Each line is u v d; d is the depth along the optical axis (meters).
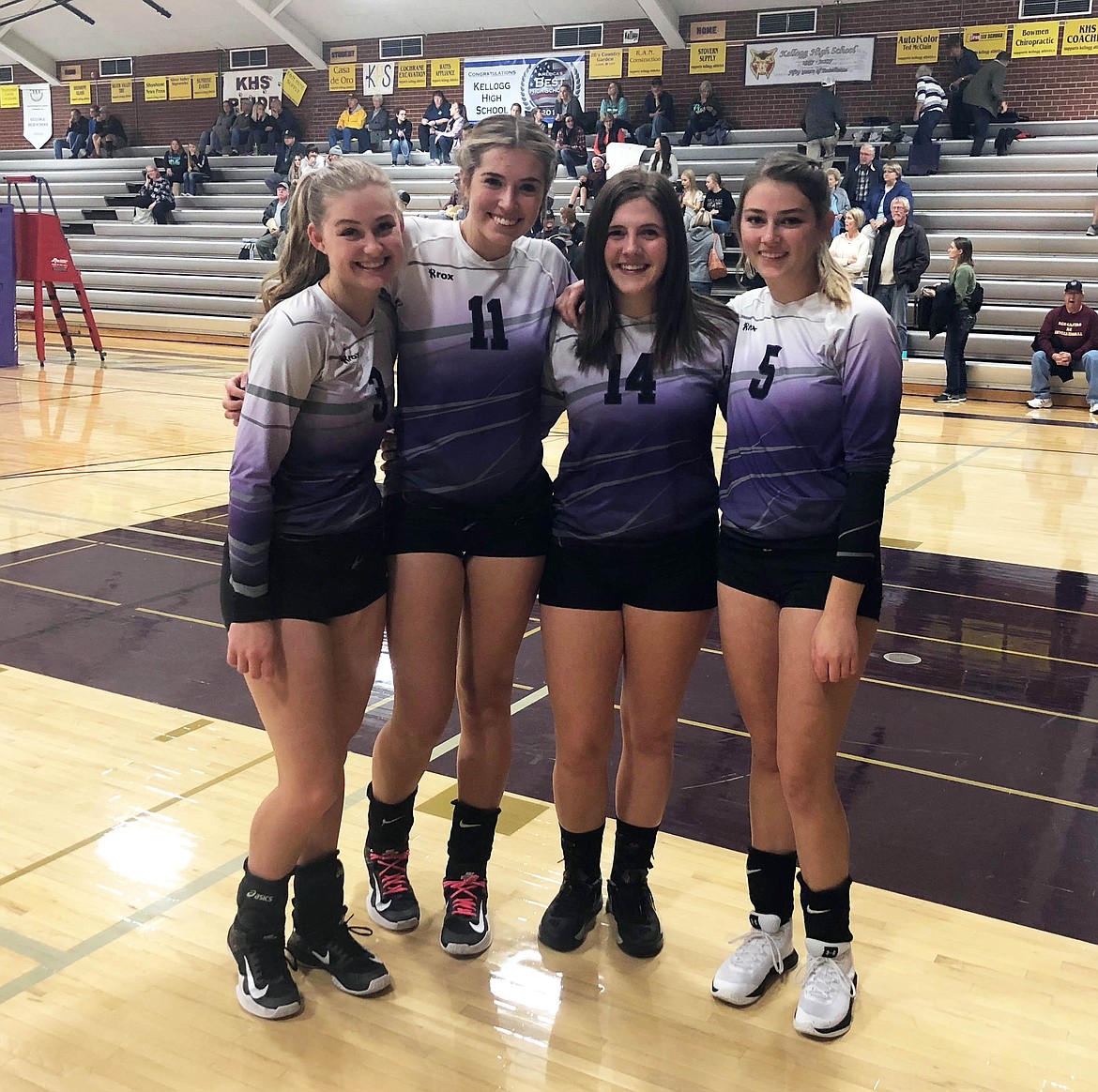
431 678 2.02
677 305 1.91
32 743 2.99
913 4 13.89
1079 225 11.38
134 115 19.73
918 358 10.86
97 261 16.25
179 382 10.57
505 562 2.02
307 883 1.99
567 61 16.05
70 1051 1.80
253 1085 1.73
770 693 1.93
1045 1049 1.88
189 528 5.30
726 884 2.40
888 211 10.90
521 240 2.07
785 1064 1.82
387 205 1.75
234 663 1.82
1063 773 2.96
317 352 1.78
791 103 14.77
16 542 4.99
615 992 2.01
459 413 1.98
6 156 20.19
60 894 2.26
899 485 6.62
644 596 1.98
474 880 2.16
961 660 3.81
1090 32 13.07
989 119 12.87
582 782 2.08
